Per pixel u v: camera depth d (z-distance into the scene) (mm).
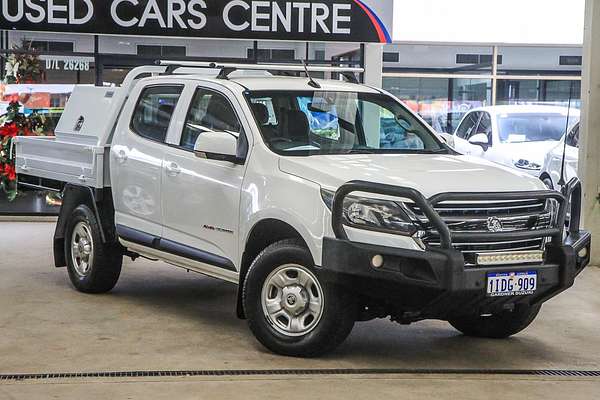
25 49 15086
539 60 19906
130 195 8422
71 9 14898
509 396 5973
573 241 6855
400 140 7844
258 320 6824
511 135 15375
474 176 6730
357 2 15414
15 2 14781
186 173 7707
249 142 7246
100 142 8836
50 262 10922
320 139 7449
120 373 6305
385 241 6195
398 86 19766
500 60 19828
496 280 6234
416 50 19688
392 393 5957
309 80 7961
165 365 6520
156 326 7773
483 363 6840
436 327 8102
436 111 19859
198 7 15094
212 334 7512
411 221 6180
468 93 19891
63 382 6074
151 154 8148
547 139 15367
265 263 6781
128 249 8711
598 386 6266
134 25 15016
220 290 9484
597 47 11109
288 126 7398
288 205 6691
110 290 9289
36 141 9938
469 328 7730
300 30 15359
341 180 6488
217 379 6180
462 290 6094
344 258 6250
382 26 15492
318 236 6445
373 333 7777
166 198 7945
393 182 6398
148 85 8523
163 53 15344
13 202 15172
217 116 7684
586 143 11164
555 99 20031
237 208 7176
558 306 9031
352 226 6320
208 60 15453
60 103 15242
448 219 6277
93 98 9469
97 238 8820
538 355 7129
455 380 6316
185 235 7793
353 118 7773
